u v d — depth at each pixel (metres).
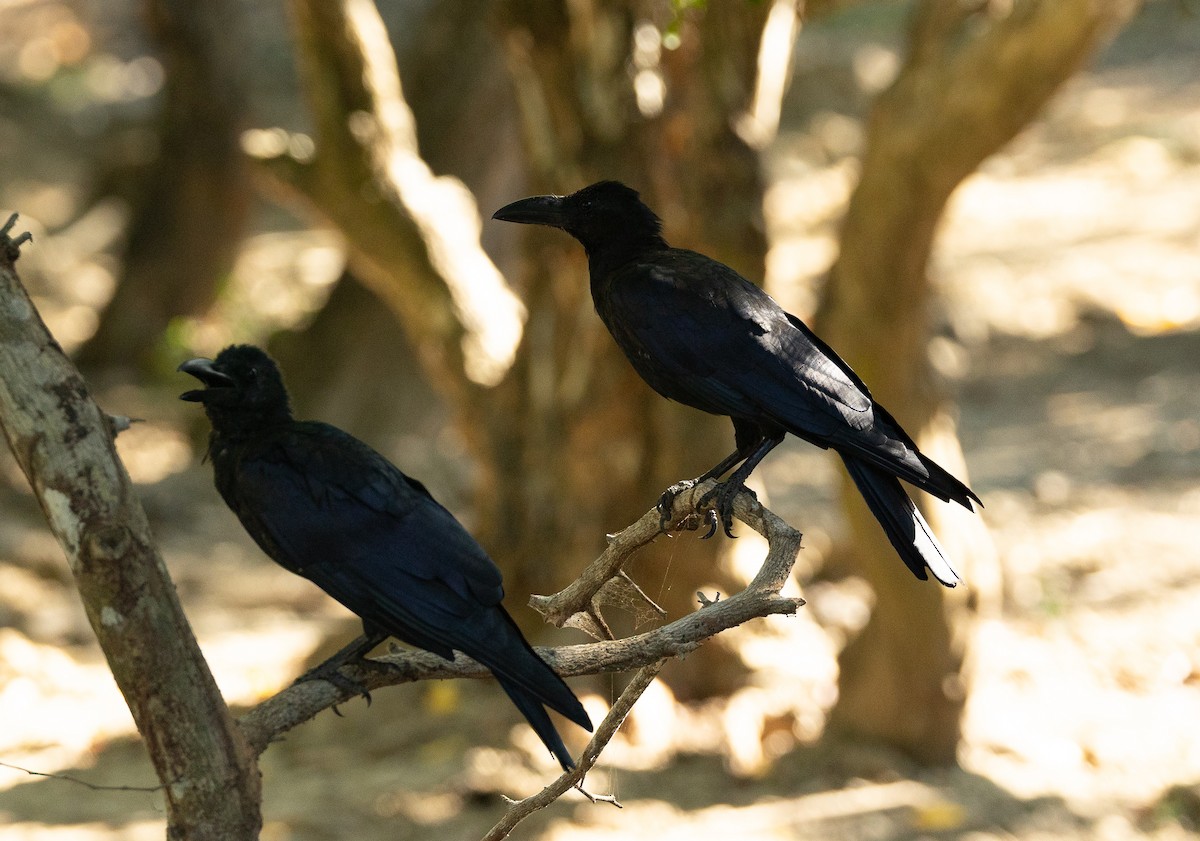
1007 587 15.74
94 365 25.28
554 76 11.52
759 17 11.34
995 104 10.44
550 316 12.42
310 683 5.67
